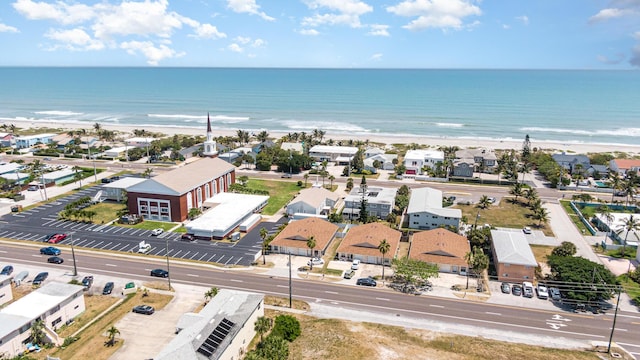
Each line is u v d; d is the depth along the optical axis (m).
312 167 177.25
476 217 121.94
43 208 126.69
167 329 69.31
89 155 188.88
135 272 89.00
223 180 142.12
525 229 111.69
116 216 120.75
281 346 58.38
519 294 81.00
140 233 109.31
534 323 72.12
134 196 118.75
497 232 99.44
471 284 85.19
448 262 89.94
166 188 115.81
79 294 73.62
